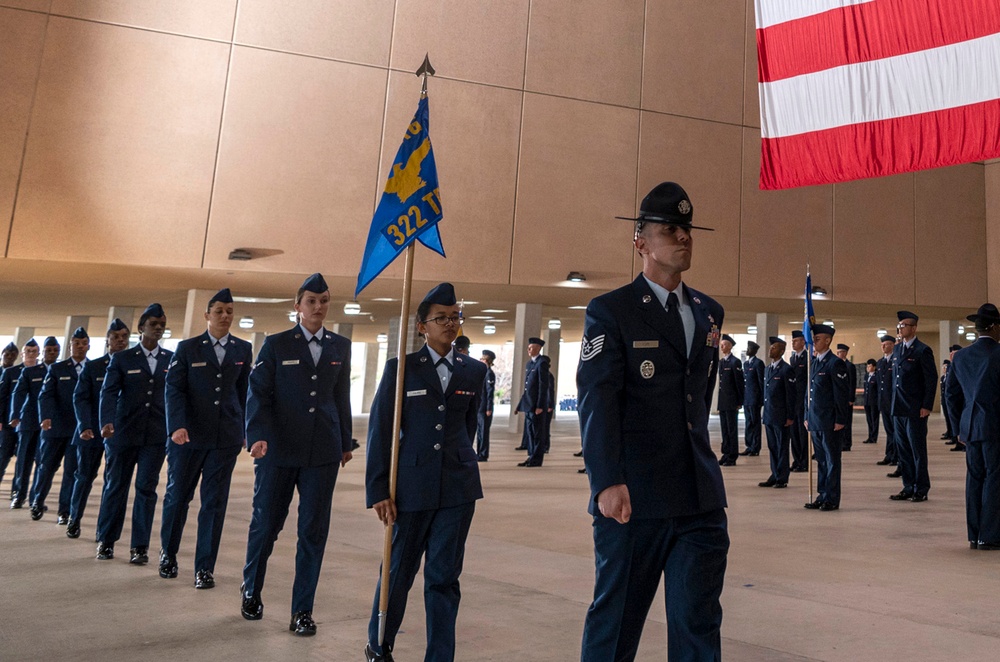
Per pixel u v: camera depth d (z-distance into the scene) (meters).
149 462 6.05
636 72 19.39
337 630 4.23
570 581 5.39
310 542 4.33
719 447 19.34
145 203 15.63
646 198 2.84
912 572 5.75
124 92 15.58
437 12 17.81
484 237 18.05
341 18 17.06
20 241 14.88
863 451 17.39
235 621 4.38
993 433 6.57
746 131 20.33
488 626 4.29
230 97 16.23
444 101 17.84
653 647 3.96
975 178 22.88
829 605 4.77
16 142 14.90
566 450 17.58
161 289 19.31
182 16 15.99
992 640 4.07
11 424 9.49
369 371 38.56
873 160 6.67
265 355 4.61
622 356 2.67
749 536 7.20
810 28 7.06
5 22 14.93
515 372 21.61
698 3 20.03
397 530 3.61
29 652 3.78
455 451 3.66
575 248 18.66
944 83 6.35
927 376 9.48
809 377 9.27
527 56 18.52
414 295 19.94
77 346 8.41
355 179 16.97
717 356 2.83
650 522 2.61
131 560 5.92
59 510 7.88
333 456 4.55
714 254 19.97
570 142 18.77
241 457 15.70
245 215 16.27
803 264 20.80
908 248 21.94
